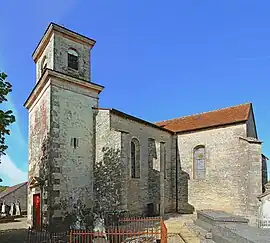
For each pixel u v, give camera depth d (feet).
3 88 50.19
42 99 69.56
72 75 71.05
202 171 90.33
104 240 43.39
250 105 91.86
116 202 65.51
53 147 63.31
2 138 50.49
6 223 86.94
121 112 74.02
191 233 46.80
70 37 72.23
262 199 69.72
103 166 69.05
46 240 49.70
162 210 83.56
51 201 60.85
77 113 69.31
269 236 22.25
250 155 79.92
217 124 87.86
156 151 86.43
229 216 39.19
